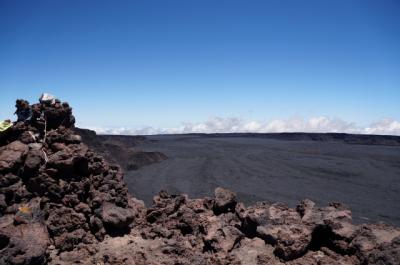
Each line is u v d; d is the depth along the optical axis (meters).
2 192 11.78
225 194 13.91
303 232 10.86
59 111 14.38
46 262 10.13
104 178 13.69
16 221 10.34
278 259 10.67
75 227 11.70
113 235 12.28
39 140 13.83
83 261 10.56
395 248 9.52
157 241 12.02
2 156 12.44
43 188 12.02
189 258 10.50
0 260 8.88
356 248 10.40
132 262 10.20
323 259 10.37
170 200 14.45
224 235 11.45
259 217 12.22
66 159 12.60
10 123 13.89
